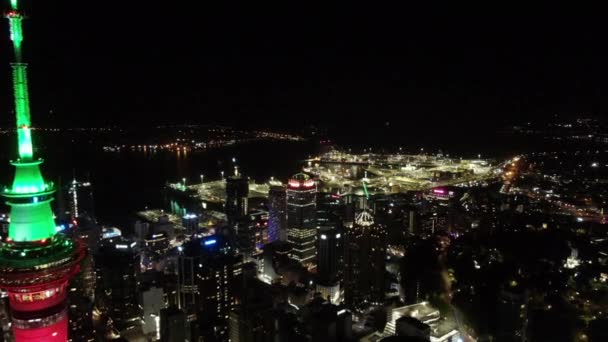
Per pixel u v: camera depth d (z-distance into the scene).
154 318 169.50
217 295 174.00
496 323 140.12
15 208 53.41
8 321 133.75
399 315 148.25
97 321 172.00
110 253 185.38
